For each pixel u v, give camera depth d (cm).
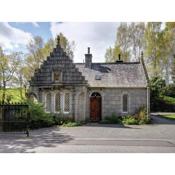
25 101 2005
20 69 3092
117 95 2439
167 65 4022
